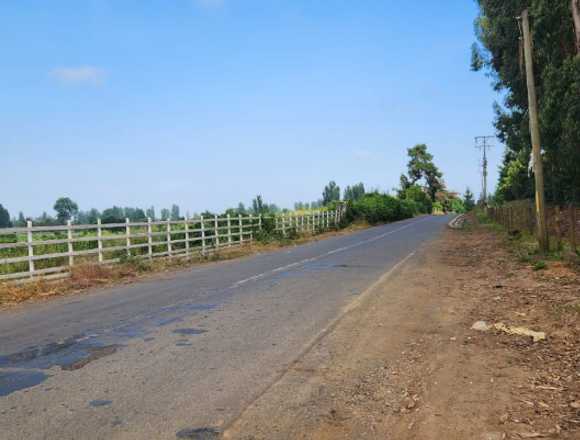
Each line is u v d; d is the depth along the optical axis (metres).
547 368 5.51
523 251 17.09
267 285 11.77
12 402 4.80
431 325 7.62
